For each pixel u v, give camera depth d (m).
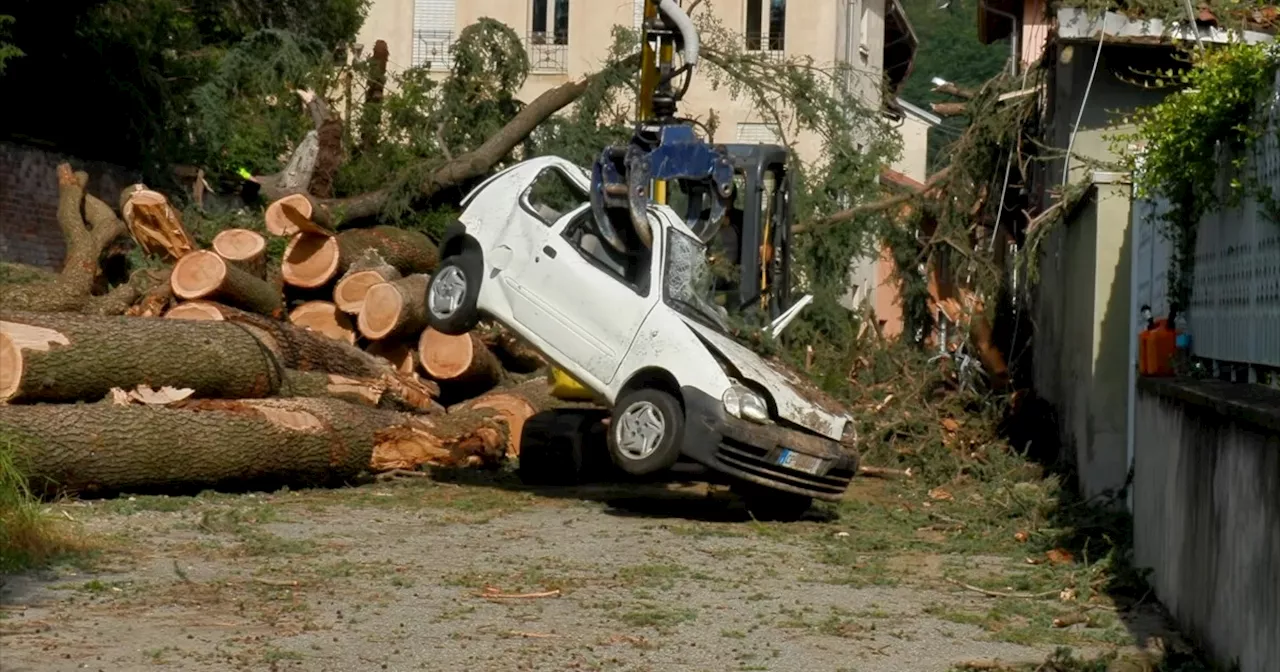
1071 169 30.03
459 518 21.14
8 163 33.78
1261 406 11.33
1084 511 22.58
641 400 22.17
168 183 39.94
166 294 26.58
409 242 33.03
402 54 62.09
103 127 39.53
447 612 14.18
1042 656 13.51
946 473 28.50
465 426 26.78
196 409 21.31
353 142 40.47
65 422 19.12
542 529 20.47
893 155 37.06
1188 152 15.74
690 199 26.84
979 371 33.53
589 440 26.53
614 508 23.36
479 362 30.08
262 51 42.94
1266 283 13.09
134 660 11.59
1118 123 30.38
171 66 44.06
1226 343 14.56
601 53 61.41
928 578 17.86
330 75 42.38
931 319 36.88
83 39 38.72
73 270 27.05
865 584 17.16
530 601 15.00
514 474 27.45
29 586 14.23
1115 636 14.40
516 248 24.00
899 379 32.75
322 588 15.09
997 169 36.00
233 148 42.66
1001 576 18.06
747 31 60.97
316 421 22.97
